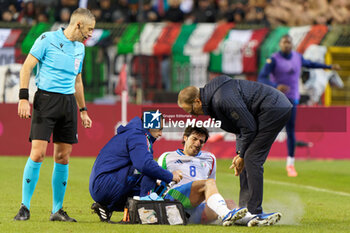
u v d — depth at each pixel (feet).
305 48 155.12
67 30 63.62
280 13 193.47
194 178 67.15
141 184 62.13
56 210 64.95
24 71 62.03
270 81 128.06
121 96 151.84
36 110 62.85
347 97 159.12
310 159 160.15
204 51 150.51
